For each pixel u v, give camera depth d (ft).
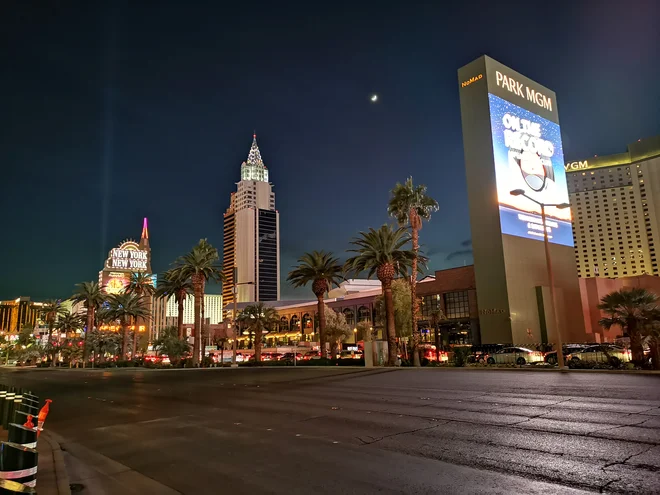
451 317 255.29
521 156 207.72
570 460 25.45
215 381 101.45
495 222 192.34
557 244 214.28
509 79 212.64
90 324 282.77
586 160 570.05
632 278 257.96
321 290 167.43
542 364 106.42
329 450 30.30
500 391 57.77
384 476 24.04
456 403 48.88
